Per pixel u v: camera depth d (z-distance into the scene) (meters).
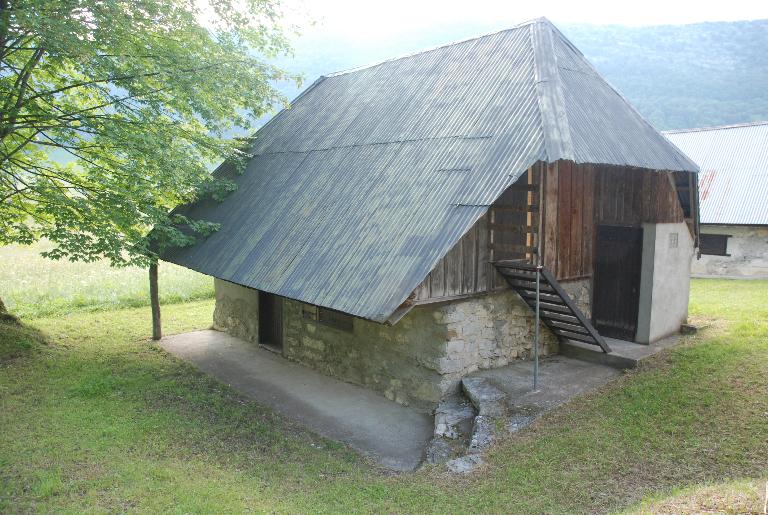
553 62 9.70
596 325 11.50
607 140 8.98
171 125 11.54
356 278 8.02
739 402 7.79
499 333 9.62
